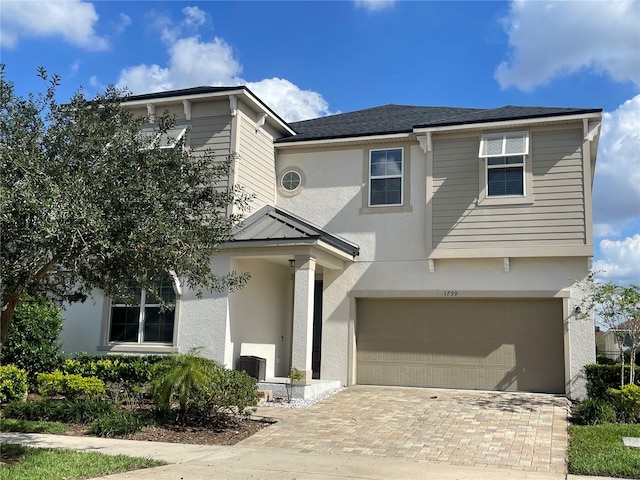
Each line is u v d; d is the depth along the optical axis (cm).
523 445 1044
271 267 1828
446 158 1700
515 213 1614
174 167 921
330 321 1786
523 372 1617
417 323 1734
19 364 1509
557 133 1611
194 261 928
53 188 728
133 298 913
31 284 856
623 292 1429
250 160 1761
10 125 828
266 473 856
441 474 859
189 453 993
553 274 1602
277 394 1501
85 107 903
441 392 1600
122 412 1242
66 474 812
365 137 1817
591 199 1566
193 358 1284
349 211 1833
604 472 866
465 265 1681
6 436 1077
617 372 1455
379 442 1075
